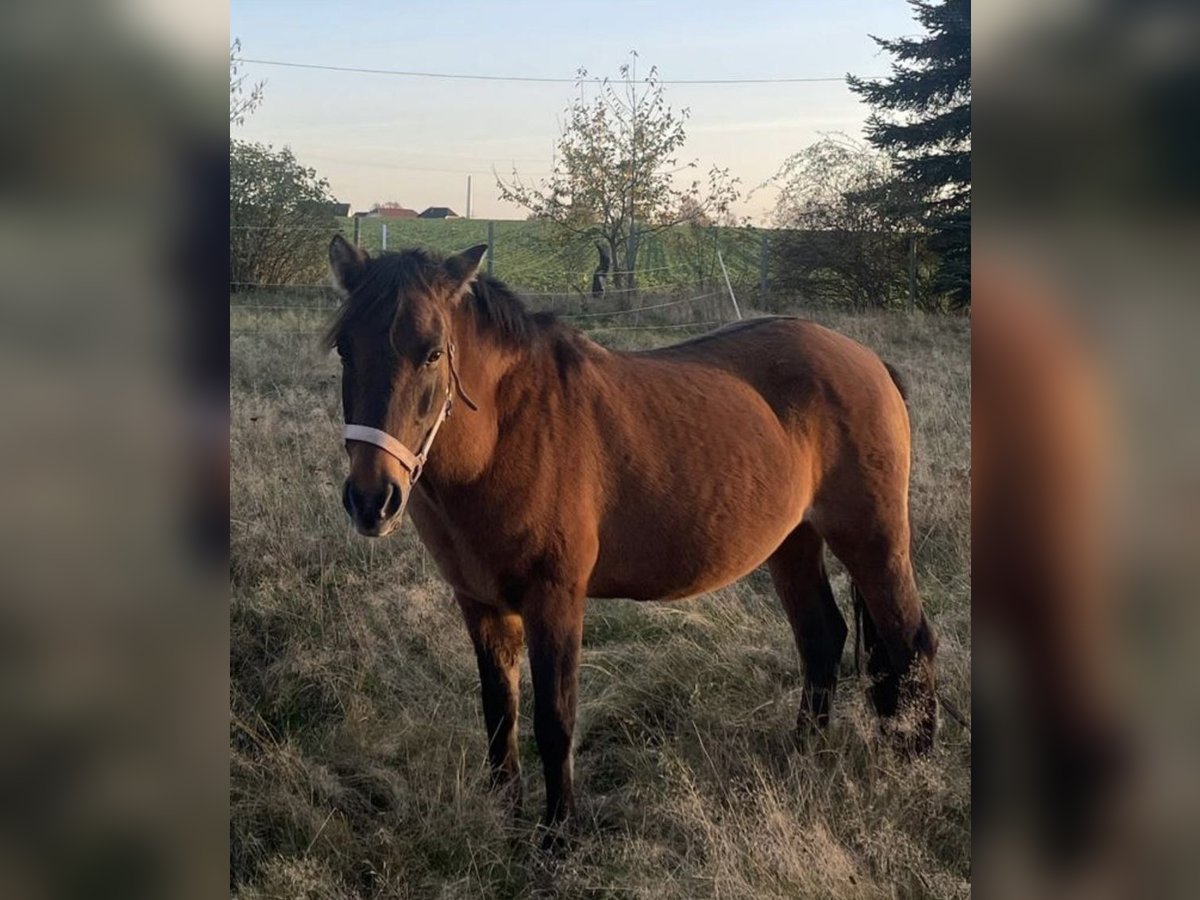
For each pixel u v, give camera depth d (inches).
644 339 495.8
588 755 146.3
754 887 107.7
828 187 767.1
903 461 151.1
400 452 108.2
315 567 192.5
